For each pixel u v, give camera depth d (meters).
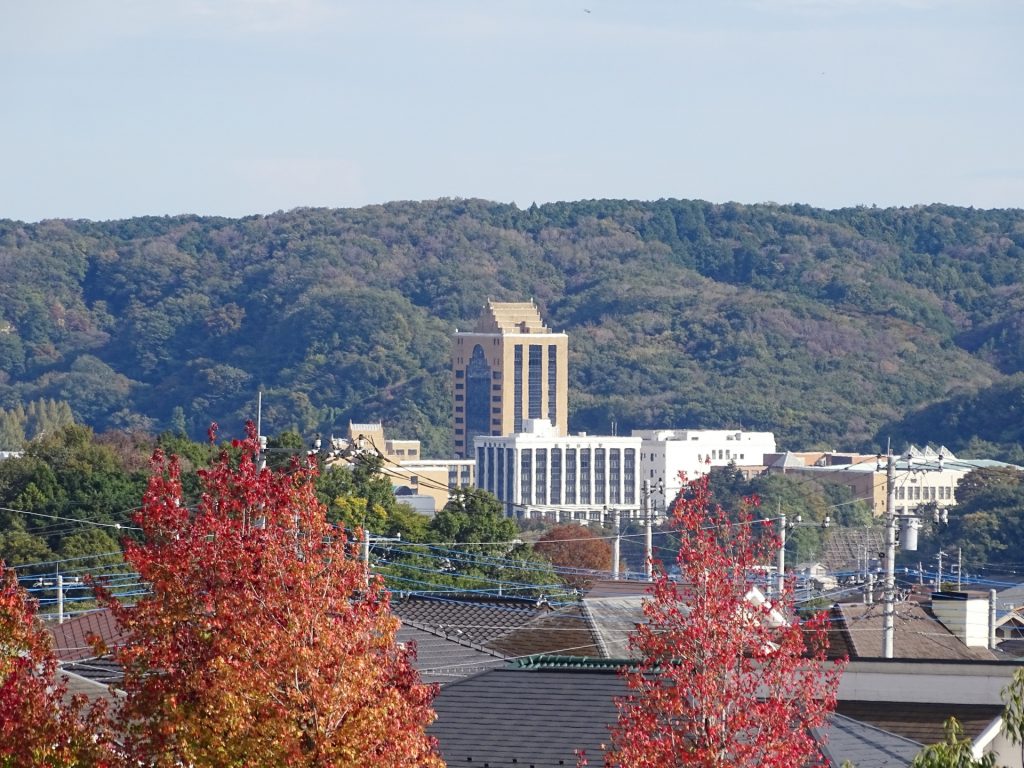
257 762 82.19
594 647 154.62
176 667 85.69
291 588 86.06
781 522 186.12
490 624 161.12
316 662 83.88
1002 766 104.88
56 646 138.75
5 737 82.50
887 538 162.50
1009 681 114.44
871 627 171.88
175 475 91.69
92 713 85.88
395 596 175.62
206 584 87.06
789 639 93.25
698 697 91.31
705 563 94.31
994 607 180.00
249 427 92.38
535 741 109.44
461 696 115.31
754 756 90.31
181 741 82.88
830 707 97.38
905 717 111.94
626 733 93.06
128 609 88.06
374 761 83.62
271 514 88.56
